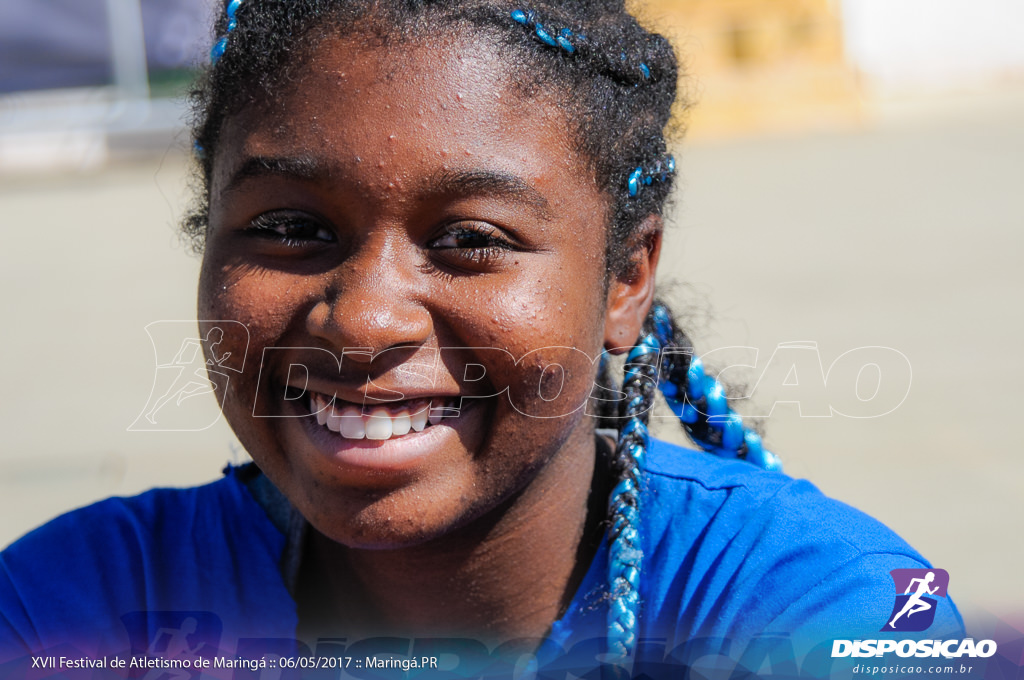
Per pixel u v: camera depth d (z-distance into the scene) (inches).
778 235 431.2
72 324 340.2
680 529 78.4
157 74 698.2
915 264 373.1
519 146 68.2
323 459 69.4
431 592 78.7
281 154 67.3
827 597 72.9
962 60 877.2
